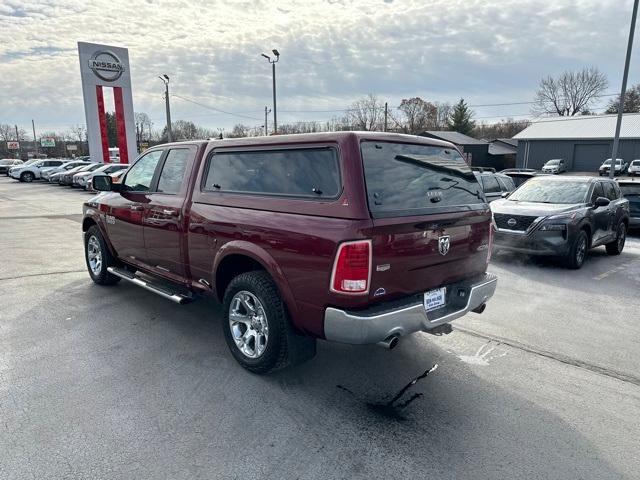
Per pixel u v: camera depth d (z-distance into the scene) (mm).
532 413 3193
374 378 3650
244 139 3748
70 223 12008
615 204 9203
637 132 40656
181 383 3484
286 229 3160
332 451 2719
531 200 8867
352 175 2932
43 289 5828
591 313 5418
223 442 2781
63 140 92438
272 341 3387
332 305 2953
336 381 3588
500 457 2699
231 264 3844
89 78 30234
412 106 73750
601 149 42406
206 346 4168
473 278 3842
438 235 3336
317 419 3053
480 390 3502
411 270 3168
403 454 2705
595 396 3451
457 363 3967
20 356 3889
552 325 4977
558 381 3680
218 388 3424
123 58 31297
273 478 2482
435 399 3350
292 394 3369
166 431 2879
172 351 4051
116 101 31484
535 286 6664
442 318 3340
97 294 5637
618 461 2691
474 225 3730
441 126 75125
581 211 7914
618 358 4145
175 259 4367
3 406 3115
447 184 3637
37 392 3305
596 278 7195
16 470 2500
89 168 26641
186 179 4234
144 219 4711
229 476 2492
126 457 2625
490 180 12805
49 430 2857
